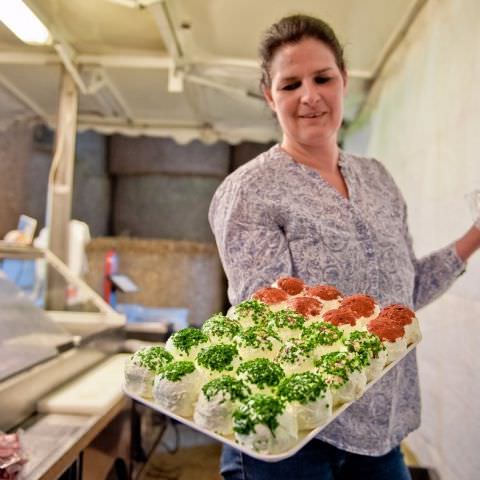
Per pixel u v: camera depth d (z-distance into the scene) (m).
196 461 2.69
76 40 2.52
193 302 4.31
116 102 3.47
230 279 1.07
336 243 1.04
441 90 1.71
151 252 4.29
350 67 2.70
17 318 1.86
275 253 1.03
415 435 1.93
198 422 0.73
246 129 3.93
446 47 1.67
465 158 1.48
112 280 3.36
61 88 2.86
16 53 2.72
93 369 2.04
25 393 1.51
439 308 1.67
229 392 0.73
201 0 2.04
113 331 2.36
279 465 0.94
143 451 2.27
